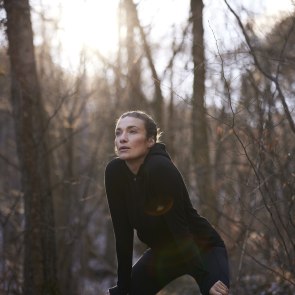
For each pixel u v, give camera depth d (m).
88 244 11.88
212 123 8.05
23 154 6.22
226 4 5.05
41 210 6.20
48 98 8.98
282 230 5.44
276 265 5.89
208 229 3.65
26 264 6.20
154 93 9.30
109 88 10.31
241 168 6.93
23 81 6.15
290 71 6.16
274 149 4.99
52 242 6.25
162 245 3.67
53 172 9.74
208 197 7.26
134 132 3.40
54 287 6.16
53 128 9.95
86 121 11.64
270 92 5.59
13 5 6.06
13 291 6.48
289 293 5.62
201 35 6.44
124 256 3.69
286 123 5.99
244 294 6.20
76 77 8.92
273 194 5.14
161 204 3.36
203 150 7.75
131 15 8.11
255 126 5.48
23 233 6.34
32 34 6.23
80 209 9.37
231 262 6.40
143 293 3.78
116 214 3.64
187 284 8.85
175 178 3.31
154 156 3.37
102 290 10.94
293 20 5.29
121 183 3.54
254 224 6.27
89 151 11.73
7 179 10.44
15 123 6.31
